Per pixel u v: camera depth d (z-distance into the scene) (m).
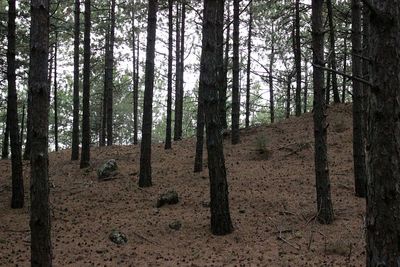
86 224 11.62
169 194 13.23
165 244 9.92
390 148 4.08
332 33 19.89
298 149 18.36
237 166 17.42
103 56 29.25
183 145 23.27
